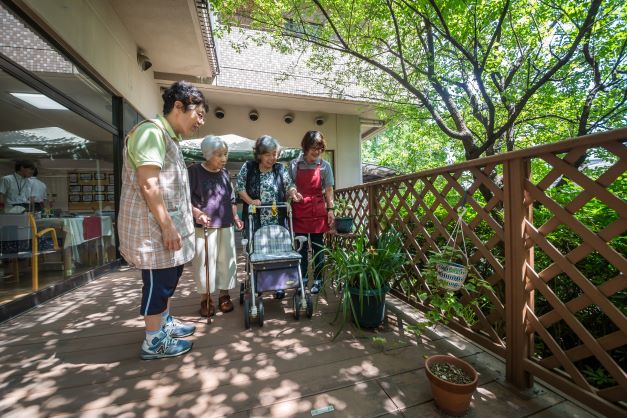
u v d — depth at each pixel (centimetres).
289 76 591
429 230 262
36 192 331
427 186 209
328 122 743
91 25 303
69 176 367
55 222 306
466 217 215
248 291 211
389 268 204
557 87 410
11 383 141
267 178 251
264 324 206
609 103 377
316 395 132
